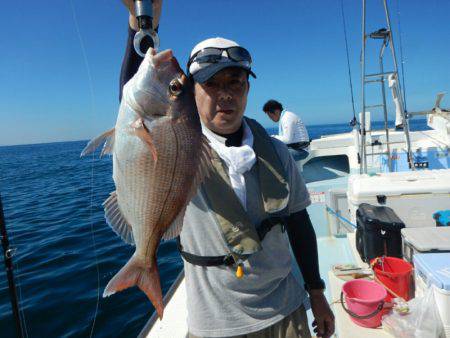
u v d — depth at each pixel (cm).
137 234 132
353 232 357
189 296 161
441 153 516
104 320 381
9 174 2228
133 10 143
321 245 378
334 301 225
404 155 534
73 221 841
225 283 153
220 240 152
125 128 126
